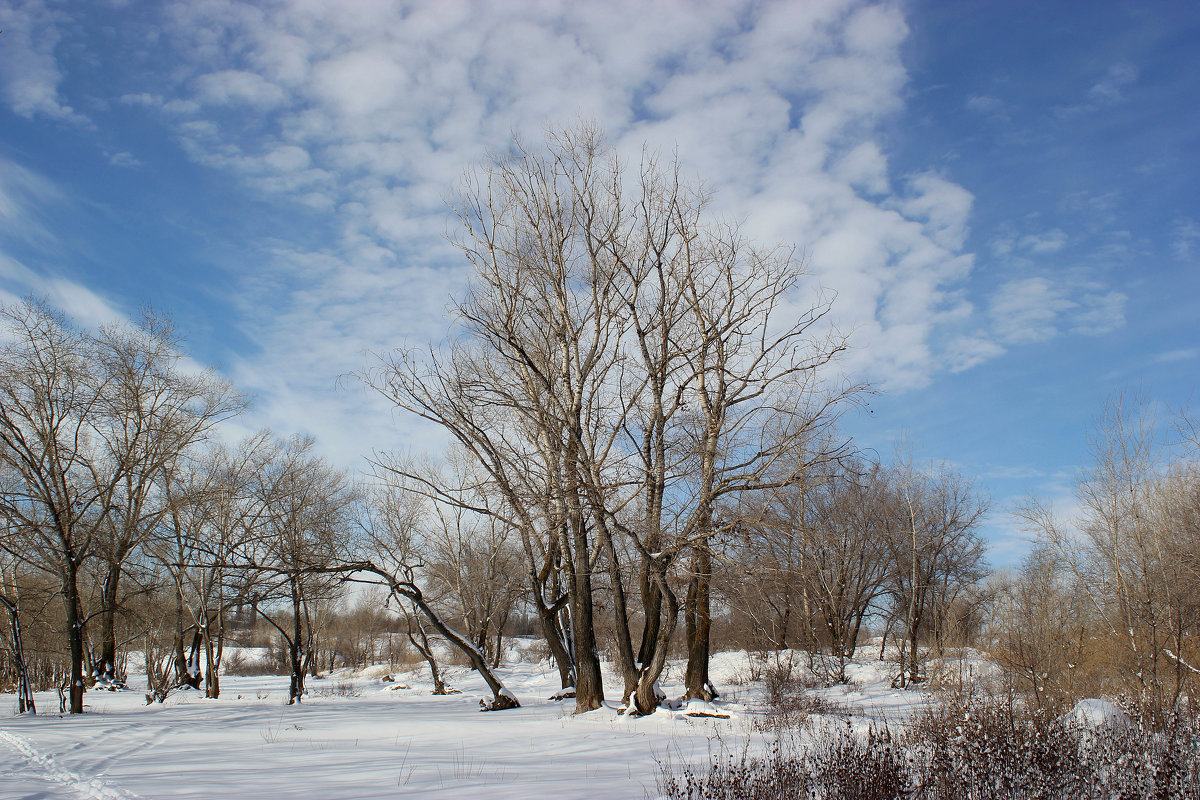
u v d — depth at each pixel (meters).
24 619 32.91
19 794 10.02
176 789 10.44
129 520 30.30
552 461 19.50
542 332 20.58
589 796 9.77
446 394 19.59
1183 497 22.39
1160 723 14.08
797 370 18.16
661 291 19.84
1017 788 9.45
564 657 23.23
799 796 9.16
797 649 37.53
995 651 17.06
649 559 17.25
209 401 32.50
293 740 16.89
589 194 20.61
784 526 17.03
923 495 37.94
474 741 16.23
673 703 20.22
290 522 28.36
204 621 33.56
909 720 14.88
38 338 26.11
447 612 47.91
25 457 24.95
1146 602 18.41
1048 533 21.62
